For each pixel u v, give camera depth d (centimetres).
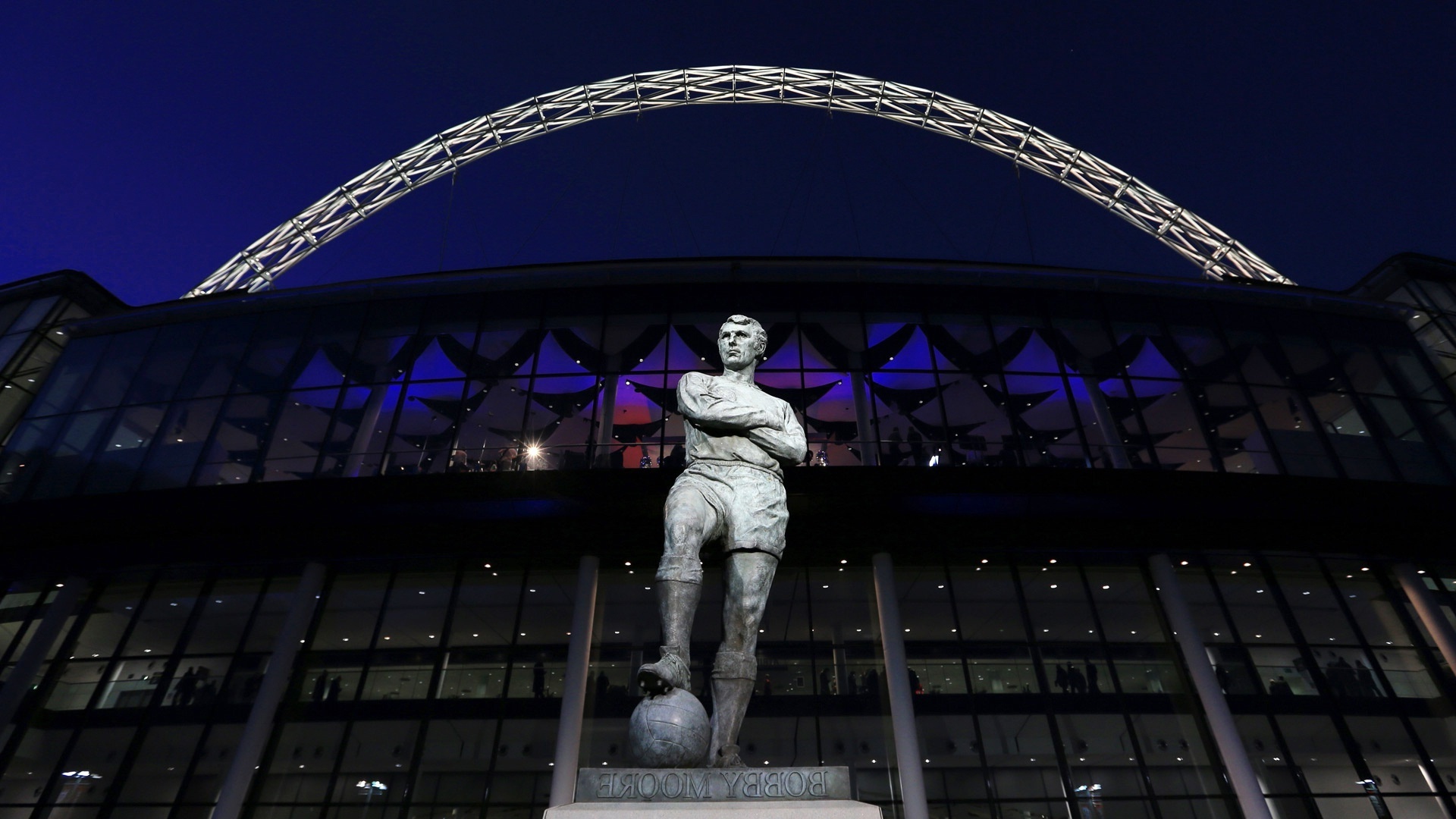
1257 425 2691
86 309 3275
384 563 2605
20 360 3039
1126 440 2631
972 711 2305
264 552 2559
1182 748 2270
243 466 2631
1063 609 2511
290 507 2342
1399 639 2495
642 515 2352
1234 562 2625
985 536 2494
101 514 2395
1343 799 2184
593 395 2688
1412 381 2856
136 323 3033
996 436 2625
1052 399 2703
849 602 2497
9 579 2688
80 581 2652
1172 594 2509
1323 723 2303
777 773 363
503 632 2453
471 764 2231
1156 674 2397
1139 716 2319
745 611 422
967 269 2934
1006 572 2581
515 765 2227
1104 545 2559
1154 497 2327
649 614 2469
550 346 2791
